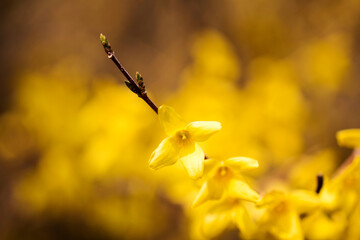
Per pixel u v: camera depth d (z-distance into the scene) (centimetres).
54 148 68
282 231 39
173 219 68
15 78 91
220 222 40
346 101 88
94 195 68
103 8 105
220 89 69
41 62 95
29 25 101
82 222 71
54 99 72
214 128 37
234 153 63
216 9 99
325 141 81
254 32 92
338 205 39
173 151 37
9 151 76
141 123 63
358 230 44
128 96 65
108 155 62
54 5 103
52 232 72
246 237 40
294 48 93
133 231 68
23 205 77
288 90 75
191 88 68
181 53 99
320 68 86
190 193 55
